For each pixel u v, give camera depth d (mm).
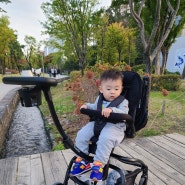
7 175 2936
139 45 30875
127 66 5594
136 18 6418
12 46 47938
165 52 15742
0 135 6172
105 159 1703
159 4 5516
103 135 1731
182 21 14523
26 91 1405
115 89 1799
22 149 5984
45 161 3324
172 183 2711
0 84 20094
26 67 58844
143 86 1925
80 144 1864
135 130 2047
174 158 3414
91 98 5441
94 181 1744
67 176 2012
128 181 1952
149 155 3527
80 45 16531
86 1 14172
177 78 11734
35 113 10352
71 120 6750
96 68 6176
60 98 11320
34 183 2746
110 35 20484
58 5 13930
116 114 1662
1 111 7492
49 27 15727
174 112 6953
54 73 29422
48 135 6422
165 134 4594
